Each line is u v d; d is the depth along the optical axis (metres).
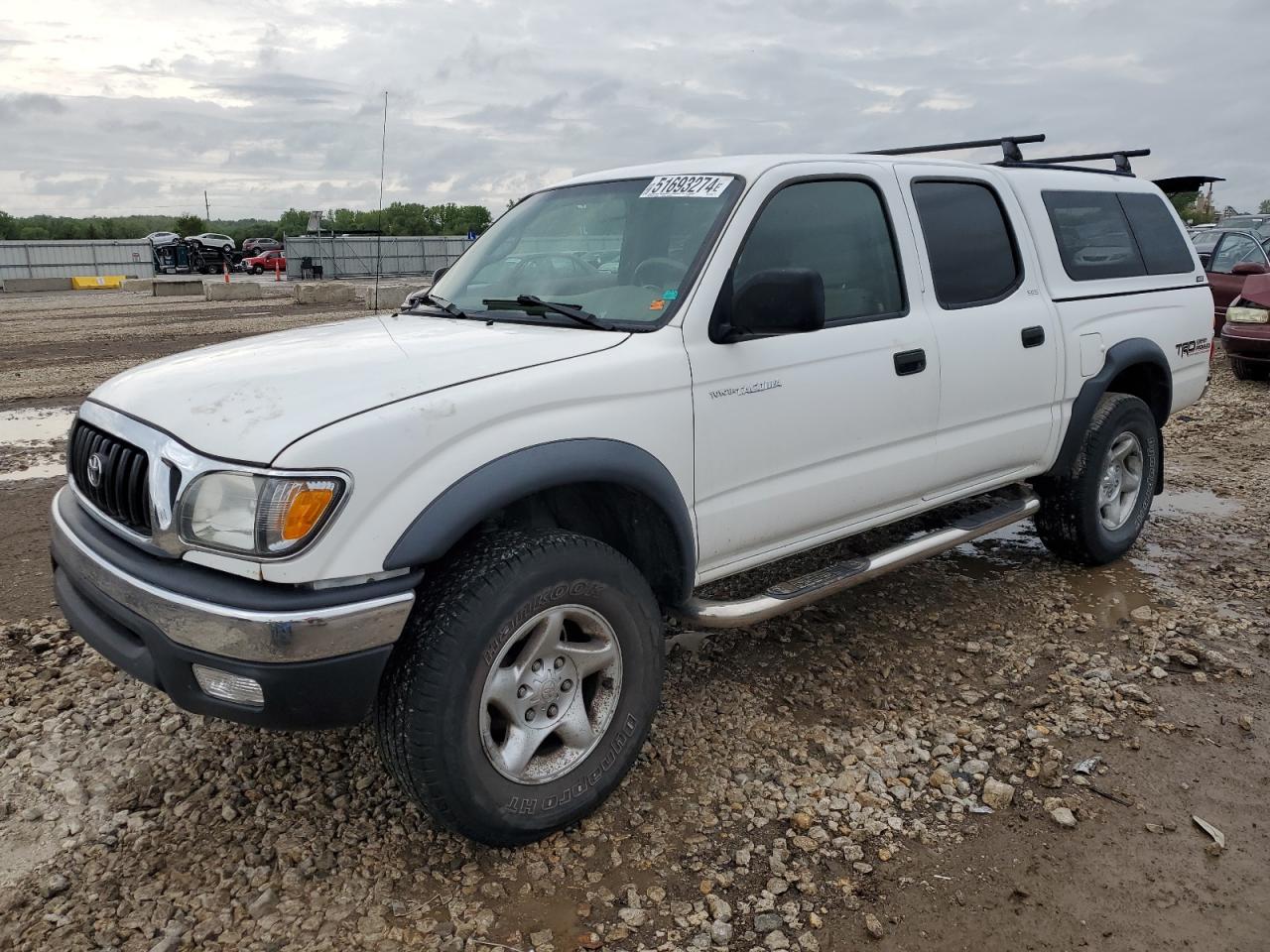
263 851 2.83
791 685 3.85
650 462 3.00
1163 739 3.45
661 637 3.10
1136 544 5.52
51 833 2.91
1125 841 2.90
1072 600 4.71
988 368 4.17
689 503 3.19
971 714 3.63
